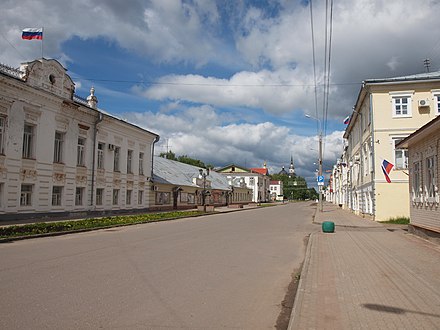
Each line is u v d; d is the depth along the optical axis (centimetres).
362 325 507
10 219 2136
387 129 2711
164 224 2400
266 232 1992
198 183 5350
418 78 2655
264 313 596
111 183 3102
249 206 6825
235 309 611
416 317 541
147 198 3775
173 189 4447
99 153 2992
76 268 887
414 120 2677
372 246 1376
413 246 1366
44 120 2391
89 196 2822
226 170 9875
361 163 3375
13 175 2155
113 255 1093
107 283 743
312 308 589
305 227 2359
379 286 739
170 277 820
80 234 1717
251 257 1149
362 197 3359
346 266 967
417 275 846
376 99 2748
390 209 2672
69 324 511
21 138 2212
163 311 582
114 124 3123
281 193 13862
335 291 699
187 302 636
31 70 2267
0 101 2061
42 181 2370
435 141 1398
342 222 2672
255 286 776
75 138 2681
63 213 2545
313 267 953
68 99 2564
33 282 739
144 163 3716
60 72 2522
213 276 850
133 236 1641
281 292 739
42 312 557
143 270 882
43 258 1023
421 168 1606
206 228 2127
